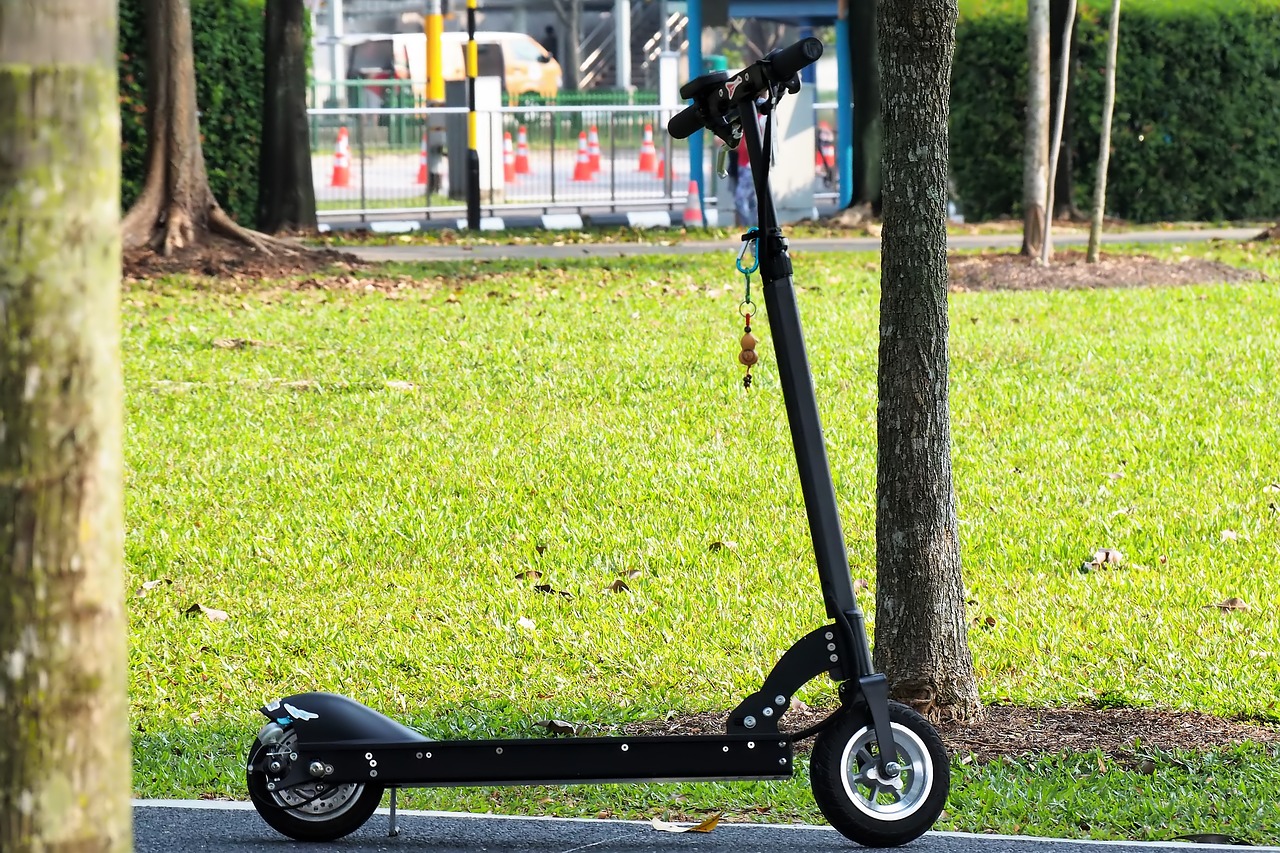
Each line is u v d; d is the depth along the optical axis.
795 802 11.99
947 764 10.79
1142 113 65.38
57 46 5.04
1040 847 10.74
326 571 19.09
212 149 59.09
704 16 65.62
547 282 42.88
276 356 31.78
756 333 33.91
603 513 21.20
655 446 24.59
